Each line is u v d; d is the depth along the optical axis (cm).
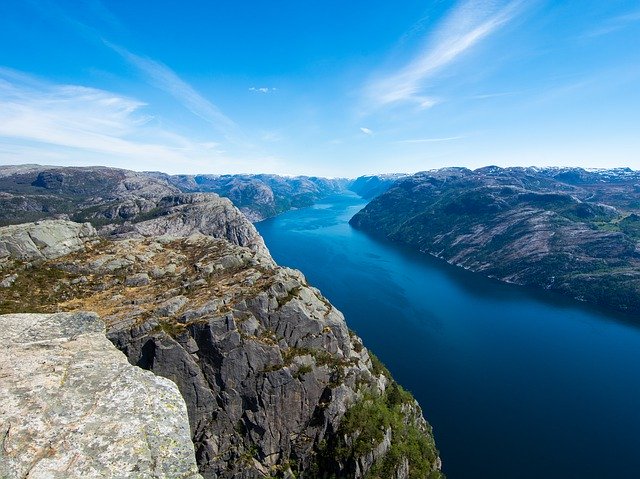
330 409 4594
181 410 1298
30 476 955
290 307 4747
